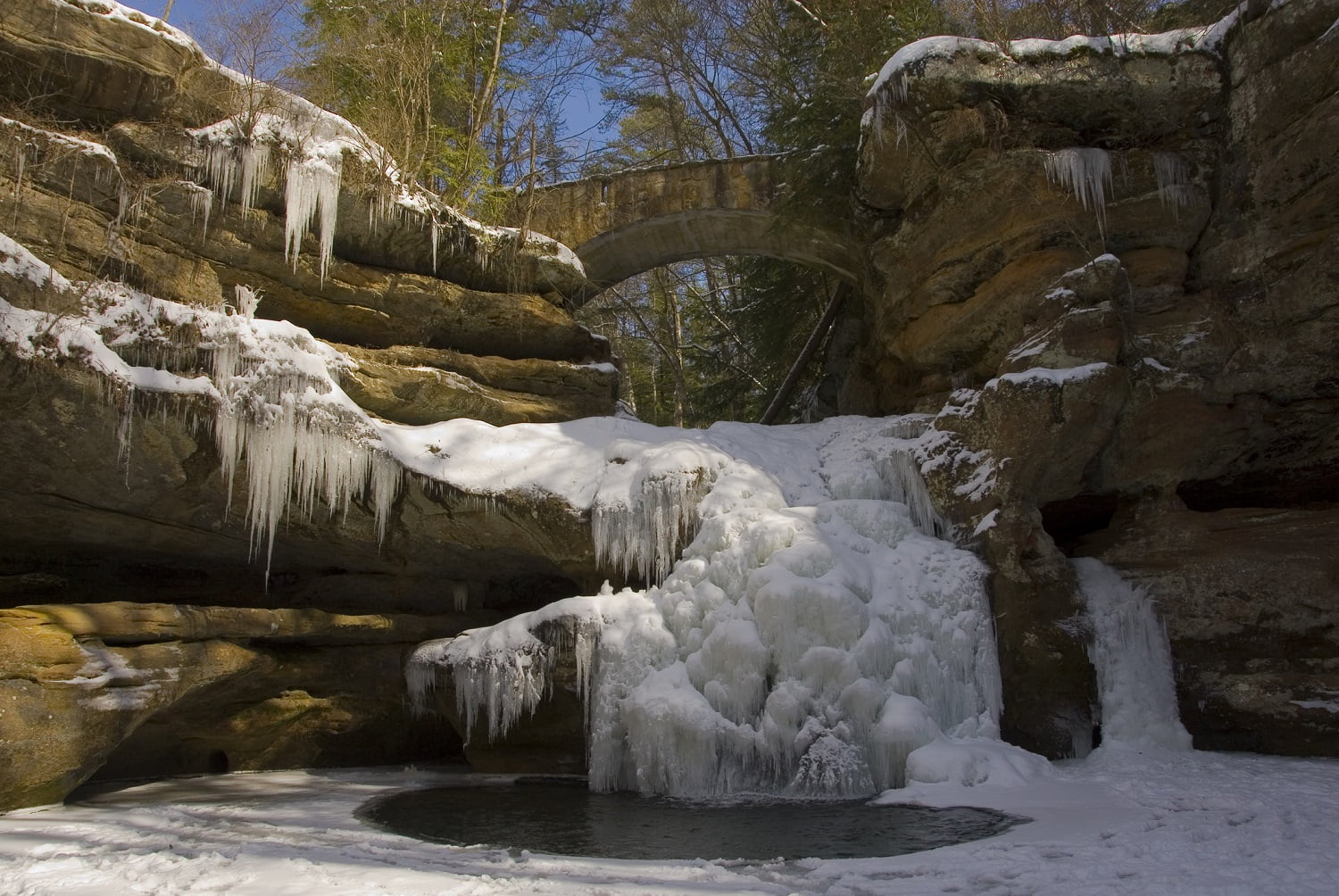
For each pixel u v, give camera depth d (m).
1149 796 8.05
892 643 10.23
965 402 12.66
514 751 11.30
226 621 10.22
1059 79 12.70
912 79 12.89
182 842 7.10
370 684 12.10
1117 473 11.83
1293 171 11.34
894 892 5.38
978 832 7.11
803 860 6.32
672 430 13.66
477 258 14.05
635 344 34.28
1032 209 12.80
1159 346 11.89
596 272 19.62
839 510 11.86
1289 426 11.99
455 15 19.34
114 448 9.97
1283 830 6.52
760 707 10.09
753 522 11.43
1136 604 11.14
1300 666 10.55
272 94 12.46
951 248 13.70
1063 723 10.53
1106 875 5.52
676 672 10.54
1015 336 12.96
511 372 13.97
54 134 10.48
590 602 11.04
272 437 10.73
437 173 16.58
